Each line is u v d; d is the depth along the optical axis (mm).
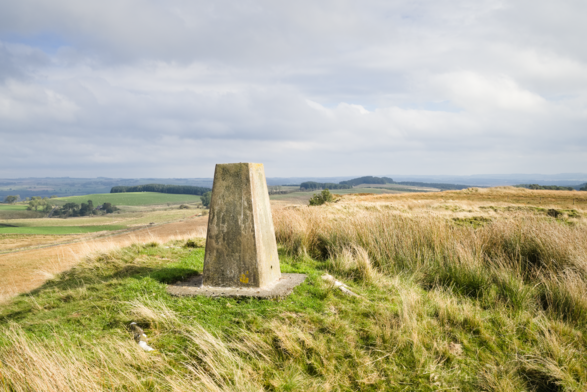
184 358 3184
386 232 7168
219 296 4508
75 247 16234
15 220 78000
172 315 3900
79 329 3748
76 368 2801
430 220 7723
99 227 51688
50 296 5012
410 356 3387
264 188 5340
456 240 6797
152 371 2967
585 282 4910
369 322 3961
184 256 7199
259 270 4742
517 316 4281
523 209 18844
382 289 5148
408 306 4242
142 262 6625
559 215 15812
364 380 3004
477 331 3920
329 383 2943
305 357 3248
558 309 4523
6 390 2559
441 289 5316
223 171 4984
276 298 4434
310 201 37562
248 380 2891
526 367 3318
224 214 4914
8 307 4773
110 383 2713
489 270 5766
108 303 4375
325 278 5352
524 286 5059
